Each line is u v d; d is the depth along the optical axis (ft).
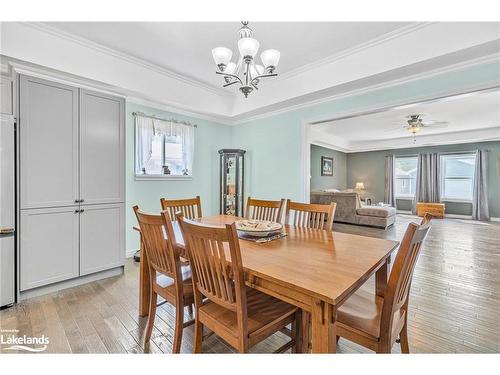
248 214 8.82
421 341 5.55
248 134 15.11
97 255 8.95
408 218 24.61
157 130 12.38
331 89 10.33
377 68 8.80
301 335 4.78
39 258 7.68
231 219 8.20
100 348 5.38
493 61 7.45
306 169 12.40
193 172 14.15
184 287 5.32
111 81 9.74
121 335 5.83
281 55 9.60
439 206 24.63
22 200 7.36
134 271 9.89
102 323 6.31
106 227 9.18
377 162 29.94
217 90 13.41
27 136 7.43
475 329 6.01
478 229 18.60
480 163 23.43
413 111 15.60
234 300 4.02
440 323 6.26
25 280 7.42
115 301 7.45
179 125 13.32
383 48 8.64
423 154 26.81
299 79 11.18
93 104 8.82
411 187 28.22
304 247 4.99
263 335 4.03
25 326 6.16
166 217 4.58
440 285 8.52
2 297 6.95
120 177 9.56
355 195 20.25
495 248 13.29
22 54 7.68
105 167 9.13
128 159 11.50
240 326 3.75
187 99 12.55
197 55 9.82
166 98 11.67
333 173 29.60
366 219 19.57
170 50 9.46
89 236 8.75
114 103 9.36
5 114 7.00
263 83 12.34
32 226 7.55
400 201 28.78
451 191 25.71
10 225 7.10
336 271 3.73
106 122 9.14
